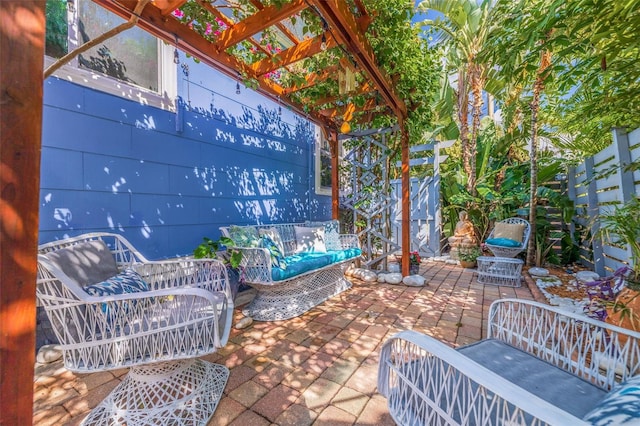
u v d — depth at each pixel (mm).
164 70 2611
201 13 2008
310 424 1339
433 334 2230
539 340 1335
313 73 2771
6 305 517
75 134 2029
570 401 968
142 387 1438
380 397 1524
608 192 3385
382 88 2826
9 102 506
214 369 1721
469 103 5977
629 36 1879
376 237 4461
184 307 1485
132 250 1994
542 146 5945
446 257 5418
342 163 5207
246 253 2615
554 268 4363
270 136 3846
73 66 2025
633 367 1047
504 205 5070
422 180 5758
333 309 2811
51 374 1744
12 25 507
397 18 2207
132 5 1610
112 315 1227
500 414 825
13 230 519
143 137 2434
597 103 2660
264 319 2551
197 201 2881
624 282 1845
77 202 2035
